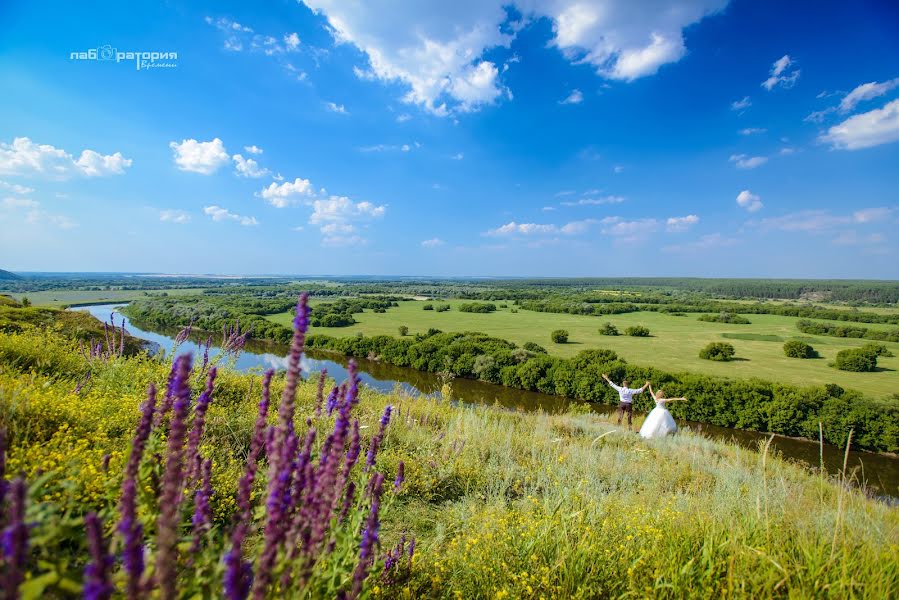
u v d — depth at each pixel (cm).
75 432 458
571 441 994
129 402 589
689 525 402
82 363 913
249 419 670
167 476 163
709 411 3253
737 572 324
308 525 199
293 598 184
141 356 944
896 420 2548
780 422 2911
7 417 419
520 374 4347
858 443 2628
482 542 374
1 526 147
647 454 921
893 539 403
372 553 246
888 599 302
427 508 523
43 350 892
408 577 310
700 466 859
